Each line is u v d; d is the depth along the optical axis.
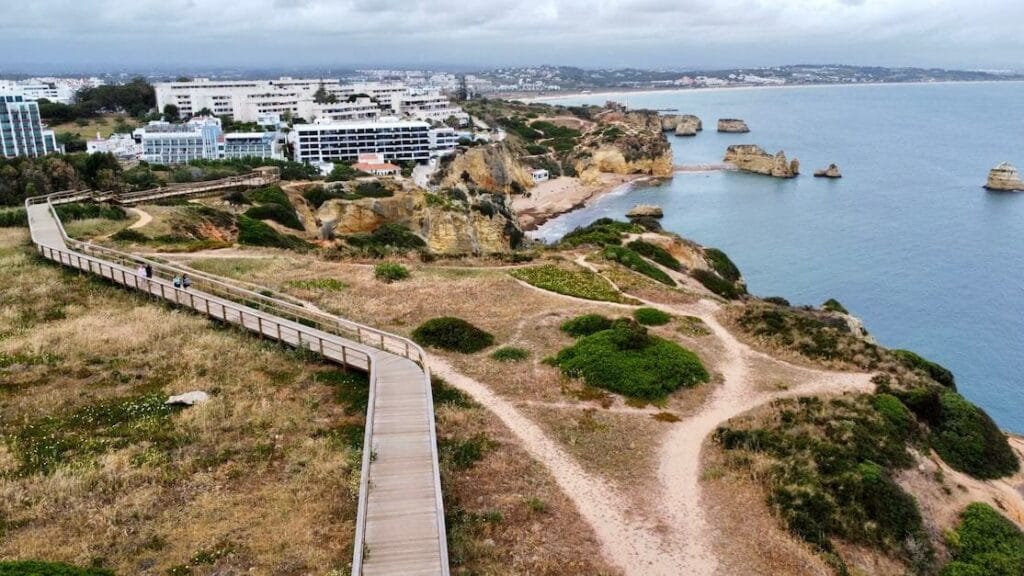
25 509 18.64
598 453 22.73
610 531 18.77
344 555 16.97
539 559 17.33
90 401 25.22
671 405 26.64
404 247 67.12
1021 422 51.75
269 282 40.53
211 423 23.52
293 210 72.44
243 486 20.02
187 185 74.25
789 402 27.12
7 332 31.44
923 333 67.62
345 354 28.05
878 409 27.42
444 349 30.80
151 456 21.41
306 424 23.77
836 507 20.50
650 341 30.88
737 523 19.42
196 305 34.69
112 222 55.50
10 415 23.97
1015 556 21.50
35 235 48.09
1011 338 66.19
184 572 16.33
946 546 21.58
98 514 18.48
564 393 27.00
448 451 21.95
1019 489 26.86
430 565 16.33
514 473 21.19
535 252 54.62
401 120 179.00
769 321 36.50
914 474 24.19
